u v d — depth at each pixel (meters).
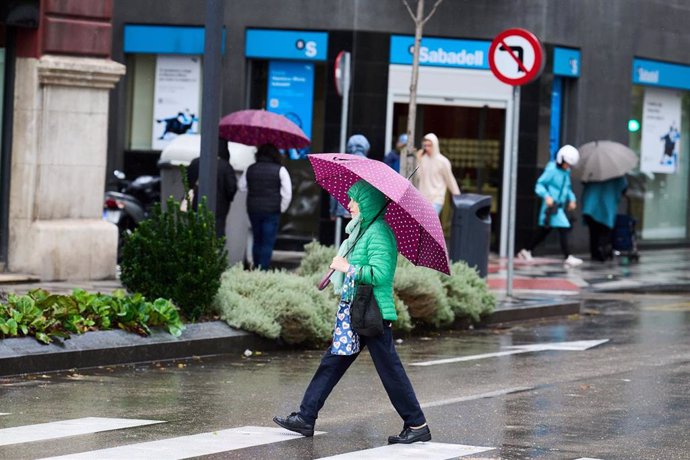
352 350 20.00
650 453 19.30
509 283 42.41
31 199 40.16
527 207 61.53
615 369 28.52
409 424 19.91
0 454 17.98
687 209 72.50
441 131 61.06
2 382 24.97
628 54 66.50
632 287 49.75
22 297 27.47
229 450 18.80
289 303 31.61
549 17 61.84
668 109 70.56
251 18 60.34
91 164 41.19
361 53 59.66
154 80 62.53
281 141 45.38
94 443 18.95
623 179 60.88
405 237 20.33
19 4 39.53
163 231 30.95
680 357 30.67
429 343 33.62
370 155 59.75
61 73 40.22
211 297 30.83
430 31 60.28
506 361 29.89
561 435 20.64
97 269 41.00
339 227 44.88
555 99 64.12
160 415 21.72
